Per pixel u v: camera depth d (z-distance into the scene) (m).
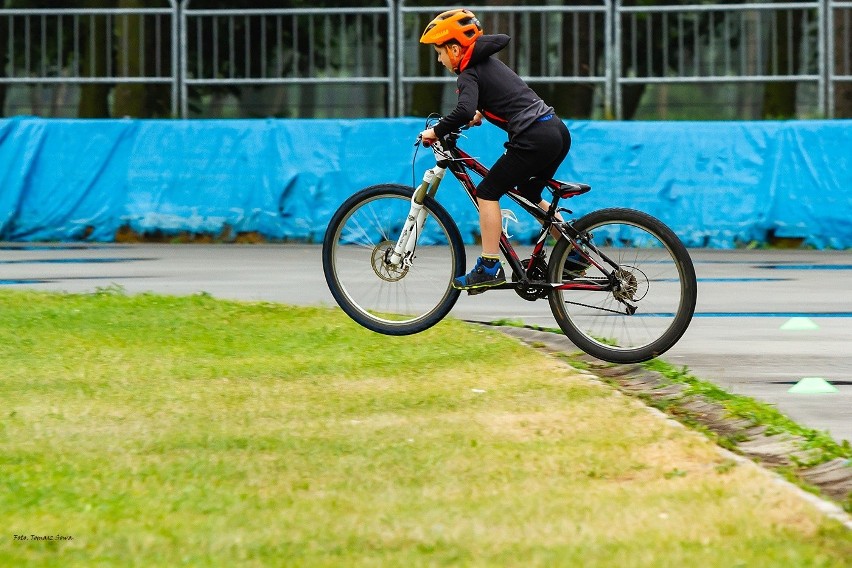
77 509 11.02
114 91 40.41
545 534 10.25
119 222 37.94
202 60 39.62
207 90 39.75
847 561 9.53
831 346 20.31
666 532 10.23
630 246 17.62
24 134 38.03
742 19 38.12
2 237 38.06
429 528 10.44
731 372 18.09
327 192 37.59
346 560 9.70
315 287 27.64
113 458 12.67
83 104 40.25
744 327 22.34
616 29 38.47
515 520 10.60
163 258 33.72
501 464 12.34
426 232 19.08
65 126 37.97
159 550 10.00
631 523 10.48
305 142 37.62
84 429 13.88
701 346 20.36
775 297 26.36
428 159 37.19
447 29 17.31
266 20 39.38
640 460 12.41
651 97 38.84
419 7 39.19
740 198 36.38
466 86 17.27
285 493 11.50
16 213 38.03
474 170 18.06
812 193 36.09
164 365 17.59
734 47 38.25
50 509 11.00
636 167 36.62
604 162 36.66
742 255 34.78
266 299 25.69
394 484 11.74
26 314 21.88
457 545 10.02
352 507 11.05
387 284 19.11
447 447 13.00
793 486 11.52
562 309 17.69
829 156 36.03
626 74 38.59
